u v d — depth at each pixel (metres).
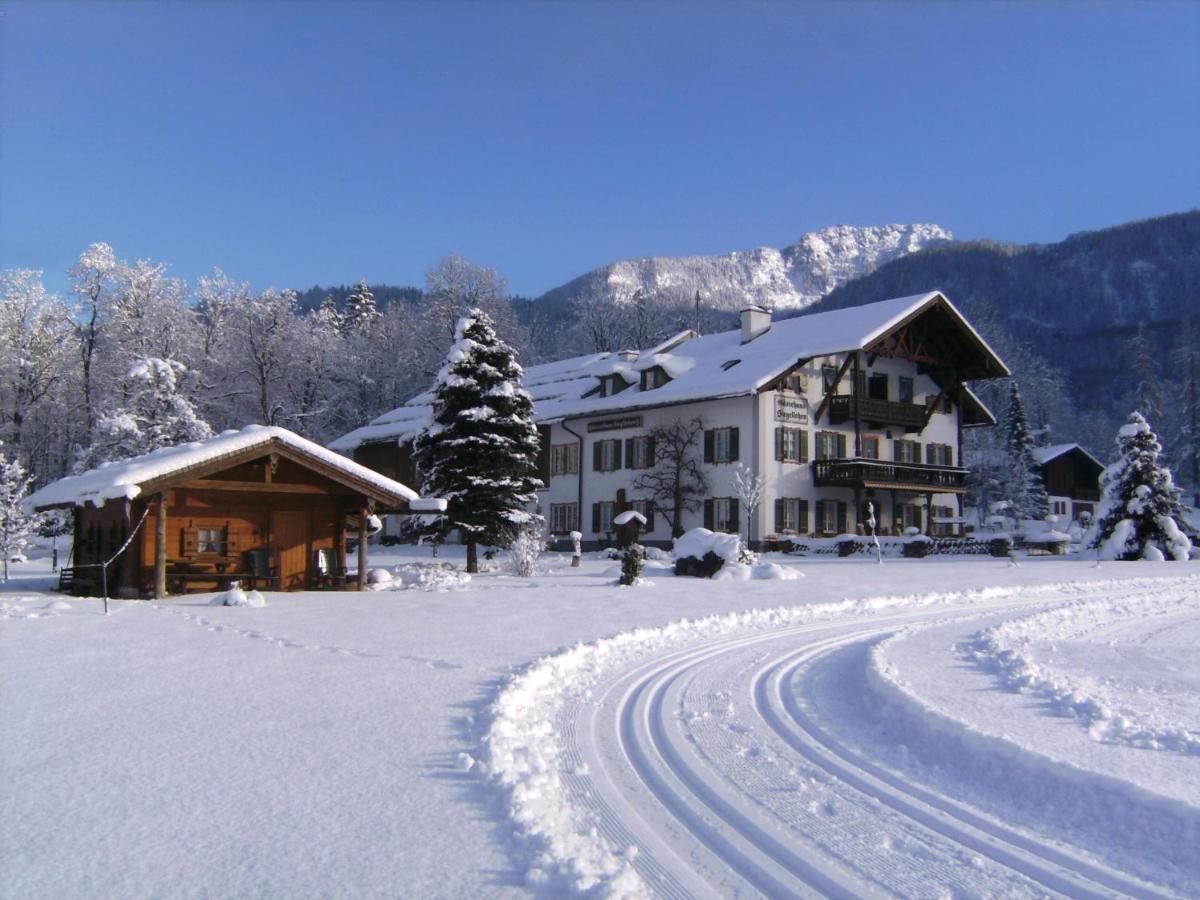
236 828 6.59
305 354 74.44
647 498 50.78
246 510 26.30
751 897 5.81
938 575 33.75
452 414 35.69
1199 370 97.56
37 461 67.81
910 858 6.56
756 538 45.81
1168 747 9.24
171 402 51.00
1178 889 6.06
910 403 53.34
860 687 12.91
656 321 89.75
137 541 24.31
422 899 5.48
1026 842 6.93
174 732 9.19
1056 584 30.81
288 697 10.88
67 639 15.23
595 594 25.38
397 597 23.89
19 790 7.37
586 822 7.05
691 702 11.91
